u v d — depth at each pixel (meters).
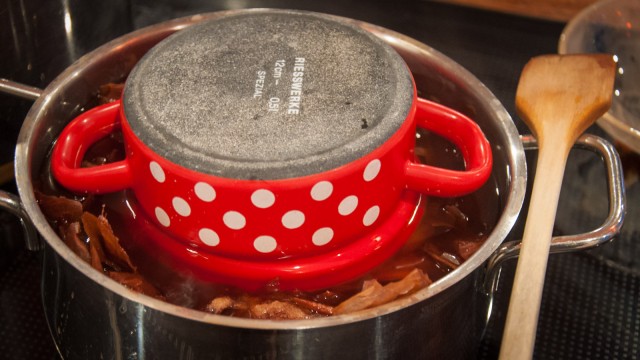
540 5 0.88
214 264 0.50
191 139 0.47
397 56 0.53
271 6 0.87
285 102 0.49
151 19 0.84
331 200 0.47
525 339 0.48
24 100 0.67
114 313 0.45
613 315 0.66
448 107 0.61
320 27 0.56
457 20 0.88
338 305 0.49
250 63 0.52
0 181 0.68
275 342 0.43
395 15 0.88
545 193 0.55
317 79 0.51
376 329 0.44
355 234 0.50
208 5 0.86
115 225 0.53
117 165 0.50
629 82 0.74
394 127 0.48
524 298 0.49
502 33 0.87
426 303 0.45
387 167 0.49
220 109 0.48
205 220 0.48
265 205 0.46
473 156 0.53
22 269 0.66
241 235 0.48
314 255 0.50
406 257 0.53
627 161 0.65
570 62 0.62
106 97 0.61
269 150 0.46
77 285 0.46
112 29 0.79
